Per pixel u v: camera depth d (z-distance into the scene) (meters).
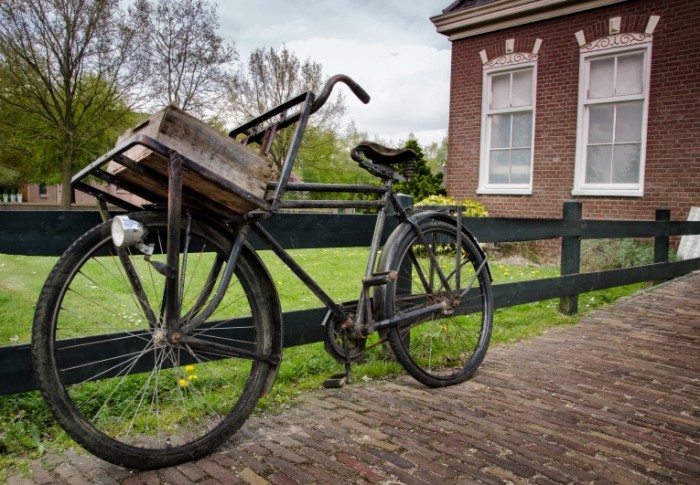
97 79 16.34
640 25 8.08
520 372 3.06
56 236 2.15
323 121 22.14
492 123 9.87
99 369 2.18
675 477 1.88
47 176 18.39
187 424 2.21
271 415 2.36
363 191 2.57
